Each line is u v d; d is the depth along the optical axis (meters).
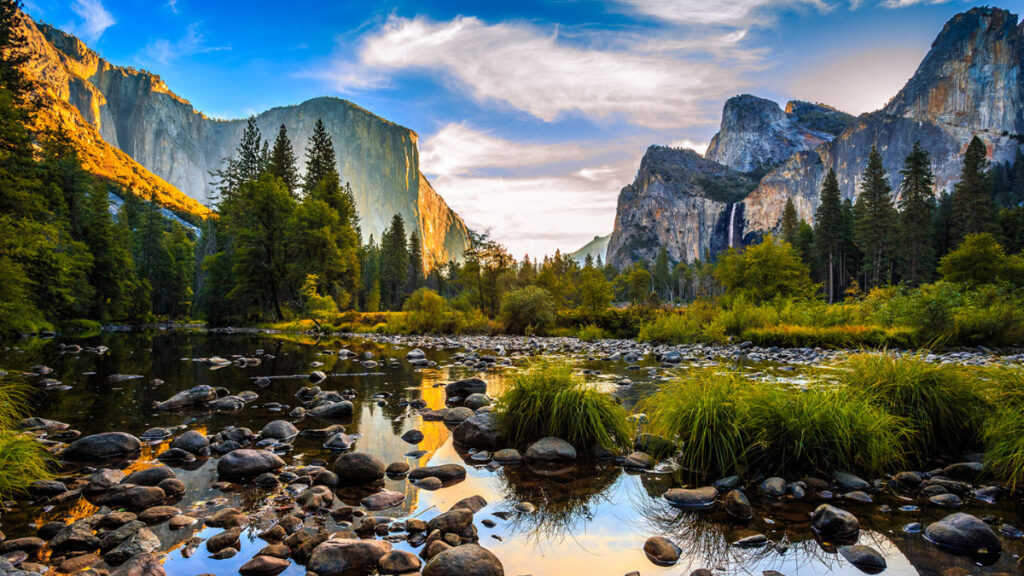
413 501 3.85
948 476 4.28
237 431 5.77
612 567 2.78
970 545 2.93
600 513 3.61
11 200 20.89
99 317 43.28
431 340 23.73
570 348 18.50
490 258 41.66
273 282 41.84
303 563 2.82
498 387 9.15
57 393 8.60
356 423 6.56
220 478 4.38
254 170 55.62
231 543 3.04
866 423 4.39
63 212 39.78
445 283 105.12
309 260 41.28
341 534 3.14
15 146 24.83
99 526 3.30
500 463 4.84
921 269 58.50
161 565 2.71
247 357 15.12
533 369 5.96
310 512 3.58
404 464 4.63
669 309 28.34
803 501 3.78
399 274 86.25
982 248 37.06
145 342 22.81
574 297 60.12
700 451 4.52
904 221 58.31
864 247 62.78
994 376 4.96
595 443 5.24
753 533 3.22
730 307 26.44
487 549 2.92
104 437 5.14
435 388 9.28
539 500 3.88
